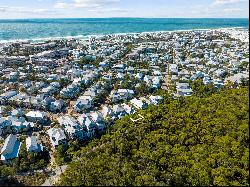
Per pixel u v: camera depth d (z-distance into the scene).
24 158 131.75
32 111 180.50
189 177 109.88
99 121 164.00
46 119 174.88
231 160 117.25
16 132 160.38
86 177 105.81
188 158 120.81
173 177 107.94
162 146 128.00
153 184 103.25
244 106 141.75
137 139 134.25
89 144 140.00
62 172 118.88
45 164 128.62
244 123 132.00
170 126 142.50
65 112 189.75
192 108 157.62
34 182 109.06
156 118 154.38
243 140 126.12
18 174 118.31
